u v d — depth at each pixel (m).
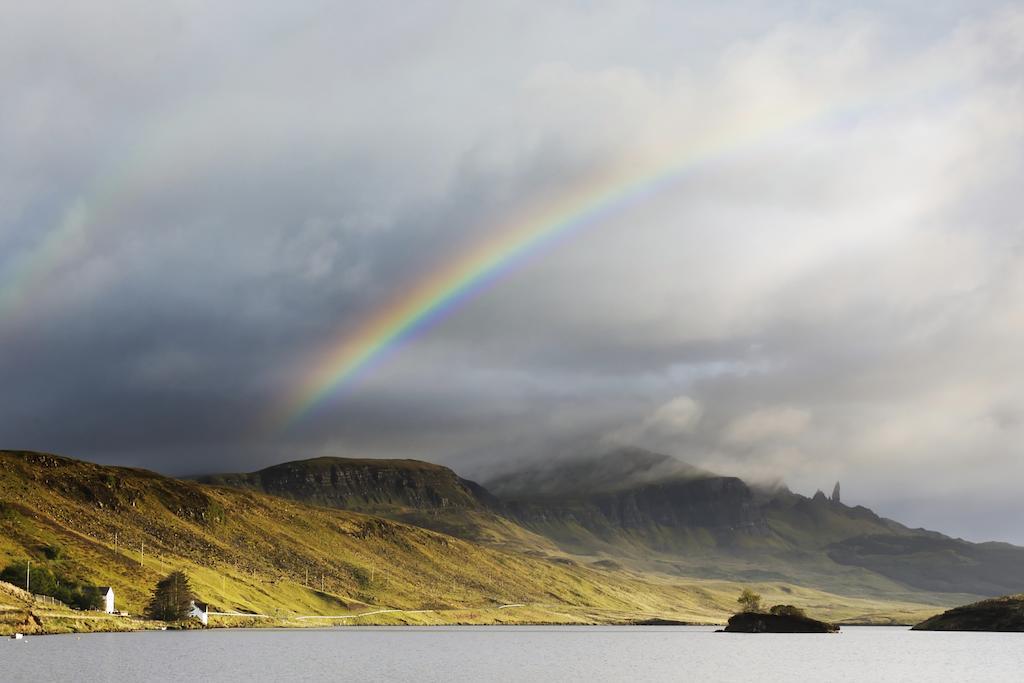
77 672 196.38
